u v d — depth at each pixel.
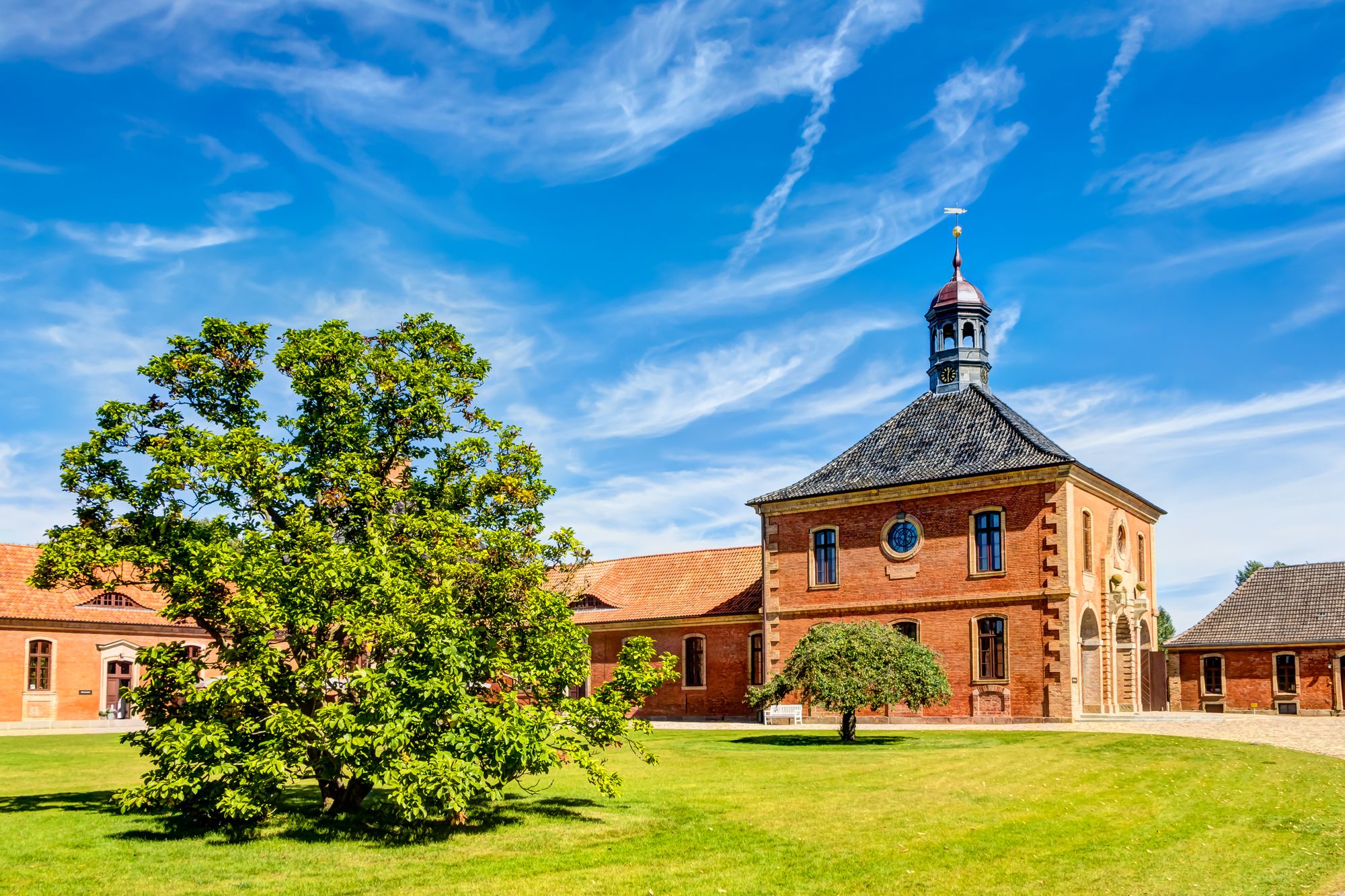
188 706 14.52
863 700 29.73
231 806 13.73
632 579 52.34
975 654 36.94
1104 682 39.28
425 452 17.47
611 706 16.11
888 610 39.12
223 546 15.16
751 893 11.77
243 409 17.48
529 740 14.30
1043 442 38.22
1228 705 47.25
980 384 42.72
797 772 21.92
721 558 50.81
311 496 16.36
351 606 14.21
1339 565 48.09
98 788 20.28
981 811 16.72
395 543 15.73
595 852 13.65
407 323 17.94
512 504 16.88
